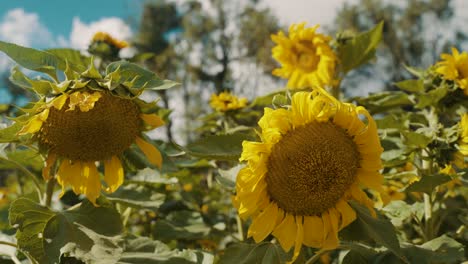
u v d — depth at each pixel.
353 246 0.72
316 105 0.64
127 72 0.71
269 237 0.89
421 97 0.91
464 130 0.79
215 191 1.44
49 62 0.70
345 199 0.65
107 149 0.71
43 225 0.67
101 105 0.68
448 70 0.92
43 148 0.70
